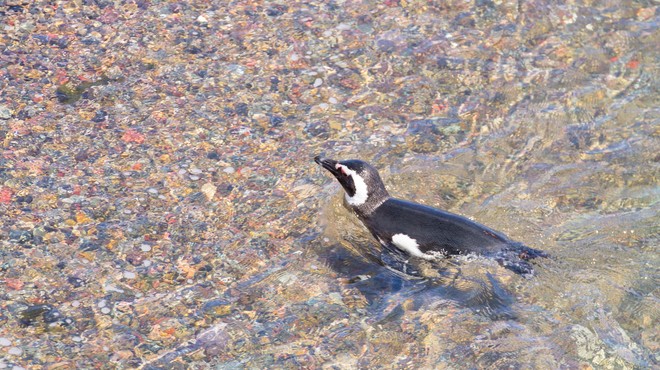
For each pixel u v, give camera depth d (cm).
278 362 868
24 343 859
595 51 1385
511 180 1133
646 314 929
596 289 954
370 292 956
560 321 921
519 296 944
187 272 965
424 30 1390
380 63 1319
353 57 1326
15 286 921
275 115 1209
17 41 1279
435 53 1347
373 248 1014
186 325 900
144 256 978
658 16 1465
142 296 928
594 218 1070
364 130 1198
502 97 1280
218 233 1021
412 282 970
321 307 934
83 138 1136
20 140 1119
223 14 1380
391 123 1214
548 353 887
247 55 1306
